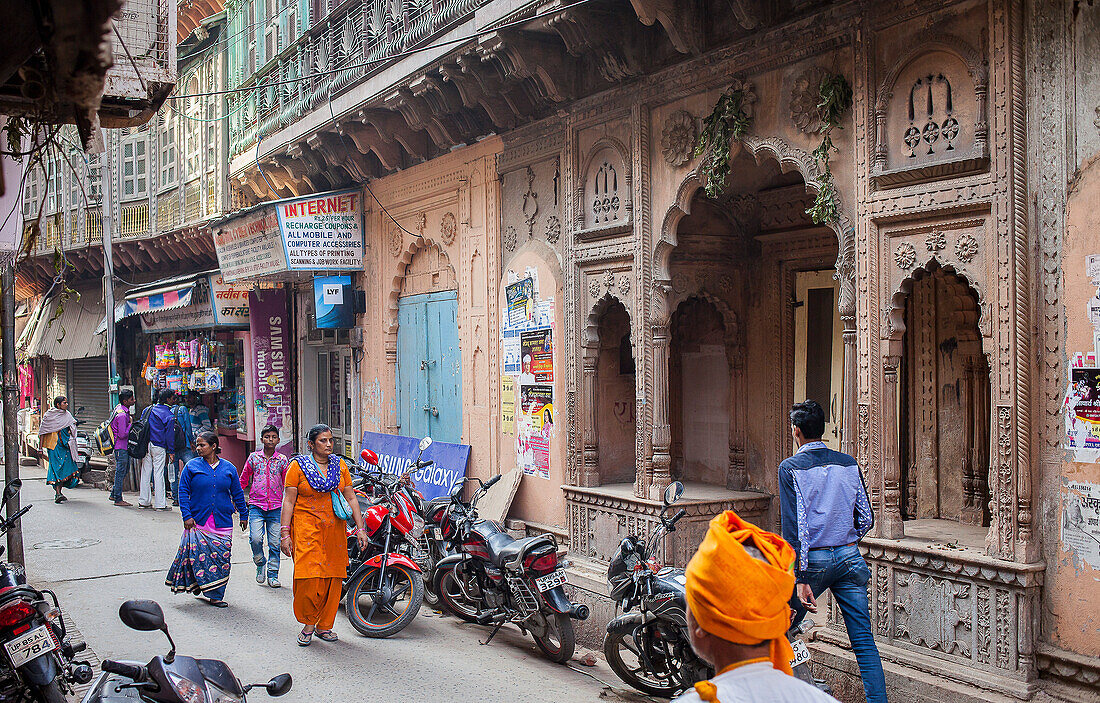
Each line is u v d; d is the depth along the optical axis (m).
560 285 8.01
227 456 15.65
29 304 23.69
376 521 7.36
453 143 9.54
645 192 6.96
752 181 7.11
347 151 11.17
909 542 4.96
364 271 11.90
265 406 14.18
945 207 4.79
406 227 10.80
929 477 5.95
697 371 8.00
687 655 5.11
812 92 5.61
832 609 5.31
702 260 7.35
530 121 8.43
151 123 17.67
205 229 15.72
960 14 4.77
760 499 7.18
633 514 7.08
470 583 7.00
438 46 8.16
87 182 18.48
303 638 6.53
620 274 7.32
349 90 9.84
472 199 9.44
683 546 6.87
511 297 8.73
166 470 13.50
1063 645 4.35
